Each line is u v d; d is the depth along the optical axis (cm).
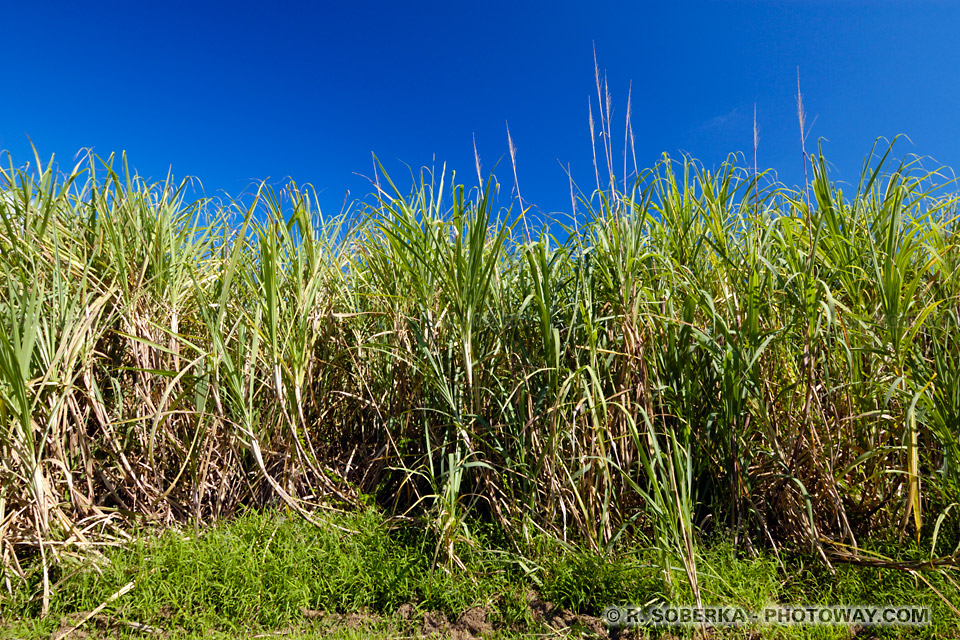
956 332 263
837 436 281
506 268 352
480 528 301
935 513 282
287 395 316
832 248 287
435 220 315
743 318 293
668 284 311
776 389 292
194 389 296
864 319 259
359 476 362
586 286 301
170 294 324
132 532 289
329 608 254
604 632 237
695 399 301
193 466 292
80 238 308
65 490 293
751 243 286
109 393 322
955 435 238
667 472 295
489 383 323
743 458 281
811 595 252
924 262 298
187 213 344
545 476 297
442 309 326
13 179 290
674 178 304
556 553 274
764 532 284
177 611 241
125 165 315
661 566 252
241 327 287
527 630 239
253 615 245
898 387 267
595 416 271
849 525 286
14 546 265
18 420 248
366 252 371
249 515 316
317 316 338
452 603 252
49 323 286
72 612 237
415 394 345
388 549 287
